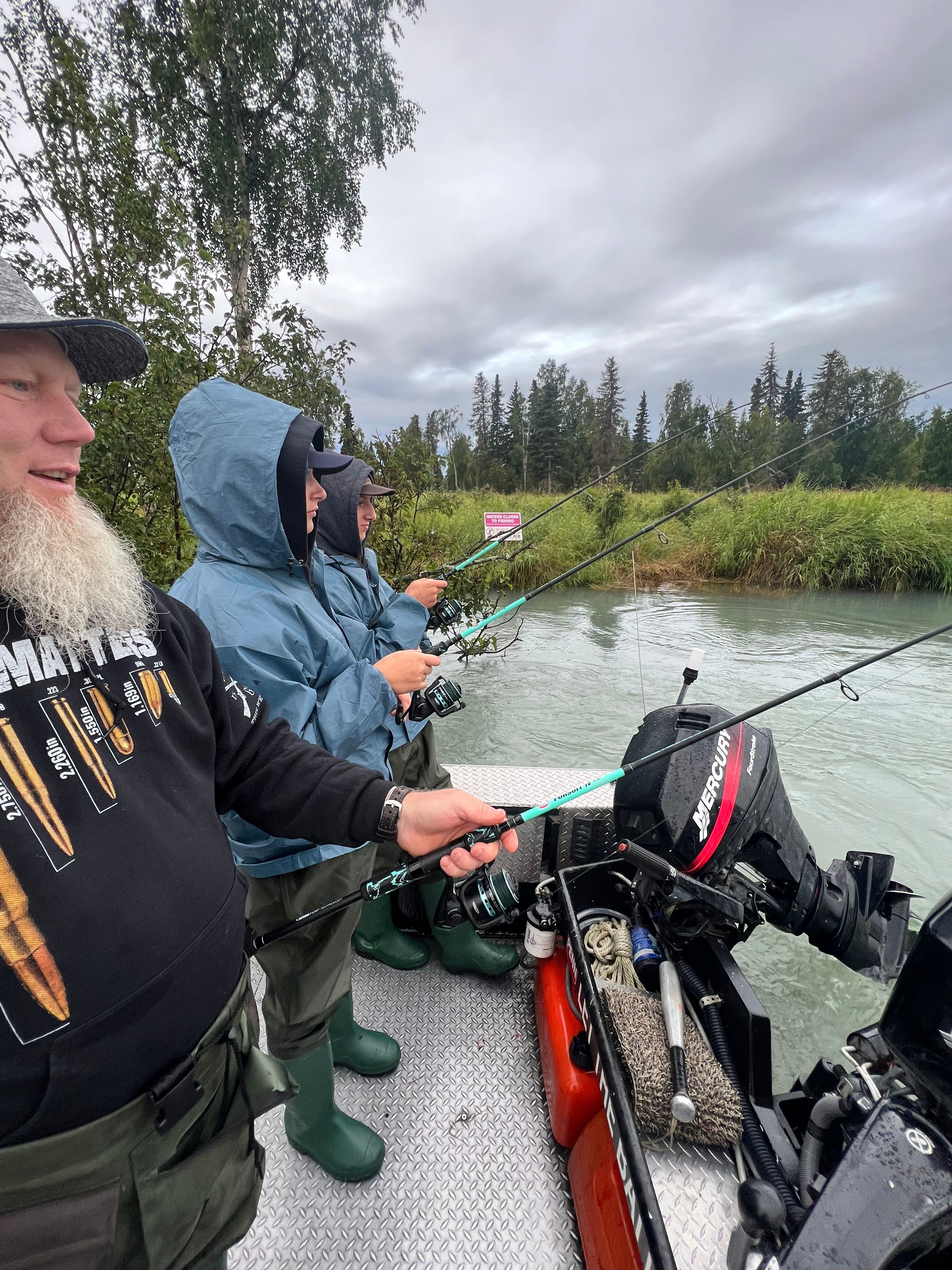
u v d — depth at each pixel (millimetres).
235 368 4316
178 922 722
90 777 664
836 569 9750
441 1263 1176
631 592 9711
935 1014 856
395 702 1409
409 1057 1619
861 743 3902
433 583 2561
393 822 956
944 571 9266
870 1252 728
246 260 7773
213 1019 781
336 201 9484
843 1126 1011
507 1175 1328
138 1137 688
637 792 1479
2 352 630
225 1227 802
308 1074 1250
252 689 1158
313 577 1521
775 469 2207
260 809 982
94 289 3928
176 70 7613
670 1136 1103
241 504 1260
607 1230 1031
